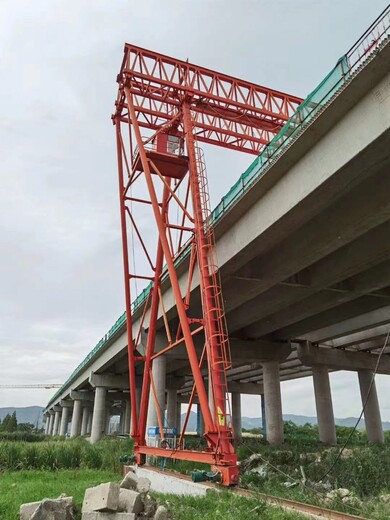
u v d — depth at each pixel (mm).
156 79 28625
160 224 24422
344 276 23234
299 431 88250
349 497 14703
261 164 19172
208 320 19453
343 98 14062
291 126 17422
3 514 11562
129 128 30312
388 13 13055
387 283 24188
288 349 38906
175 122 29828
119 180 30875
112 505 10547
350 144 14312
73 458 26234
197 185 24391
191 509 11859
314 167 16062
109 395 81938
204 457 16906
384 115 13047
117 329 44875
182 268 28781
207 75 30406
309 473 21344
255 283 24453
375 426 42656
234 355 37031
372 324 33906
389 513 11617
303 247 20438
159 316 33688
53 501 10805
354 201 17172
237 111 30750
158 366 34438
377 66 12883
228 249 22594
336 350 42438
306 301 30609
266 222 19031
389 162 14727
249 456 27781
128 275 30078
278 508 11250
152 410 32875
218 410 17156
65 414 106188
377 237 20156
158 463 23859
